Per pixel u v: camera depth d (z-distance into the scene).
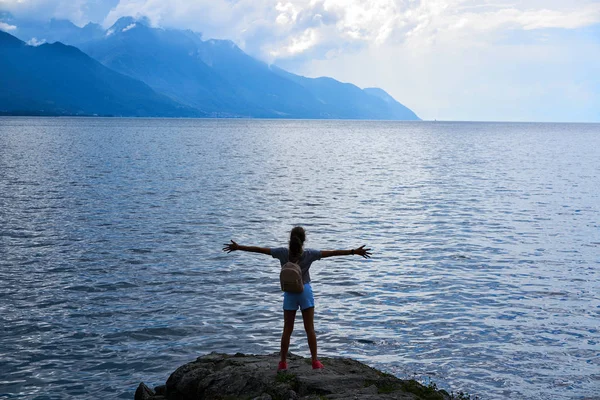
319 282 21.22
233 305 18.42
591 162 84.12
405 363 14.22
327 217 35.12
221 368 10.25
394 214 36.59
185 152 96.38
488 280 21.55
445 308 18.30
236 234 29.61
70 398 12.34
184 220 33.38
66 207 37.47
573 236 29.92
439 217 35.62
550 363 14.29
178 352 14.73
